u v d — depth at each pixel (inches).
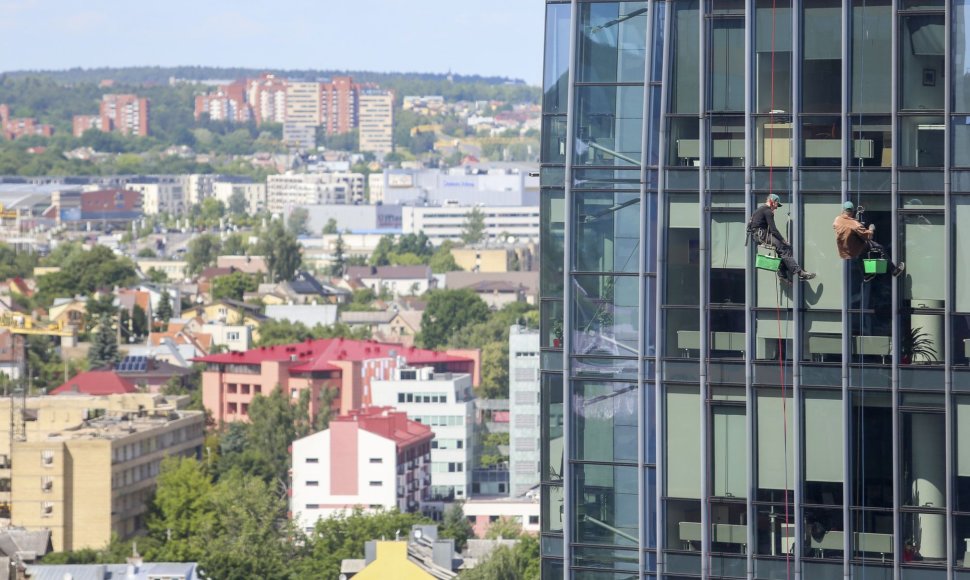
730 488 3526.1
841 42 3454.7
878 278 3435.0
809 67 3479.3
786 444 3489.2
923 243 3422.7
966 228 3403.1
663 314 3575.3
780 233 3474.4
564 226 3666.3
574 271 3649.1
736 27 3518.7
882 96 3435.0
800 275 3440.0
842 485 3457.2
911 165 3425.2
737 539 3518.7
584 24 3646.7
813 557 3474.4
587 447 3649.1
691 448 3560.5
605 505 3646.7
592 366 3646.7
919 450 3425.2
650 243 3592.5
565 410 3654.0
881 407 3440.0
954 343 3405.5
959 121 3405.5
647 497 3595.0
